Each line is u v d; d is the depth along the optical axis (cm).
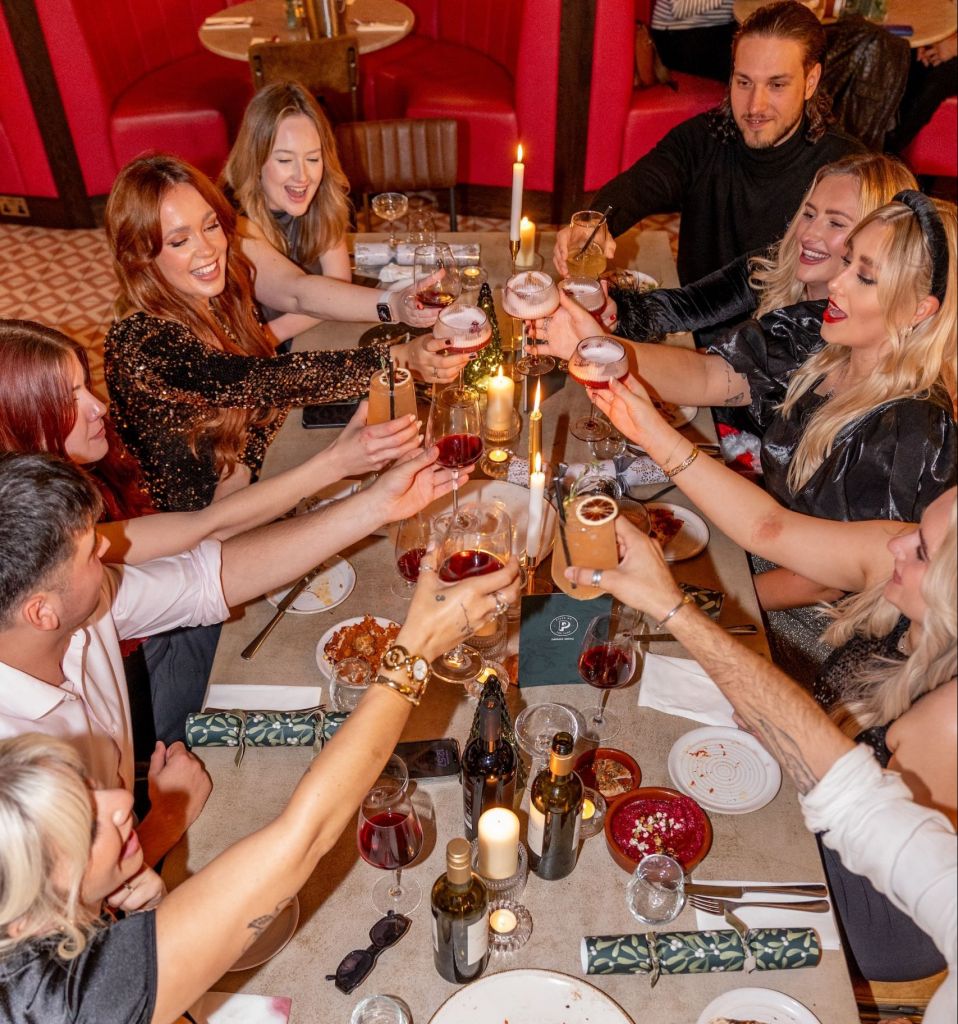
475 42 547
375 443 202
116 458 240
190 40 555
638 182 317
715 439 244
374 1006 138
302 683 184
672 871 150
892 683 150
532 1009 138
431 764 167
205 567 191
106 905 142
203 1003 139
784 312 244
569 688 183
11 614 147
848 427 208
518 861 150
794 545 188
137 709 216
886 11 465
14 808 108
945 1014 117
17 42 481
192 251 242
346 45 411
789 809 164
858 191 237
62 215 542
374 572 207
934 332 195
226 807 164
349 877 154
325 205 300
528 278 227
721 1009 138
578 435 240
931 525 137
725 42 497
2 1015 115
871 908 162
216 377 242
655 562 147
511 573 143
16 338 199
